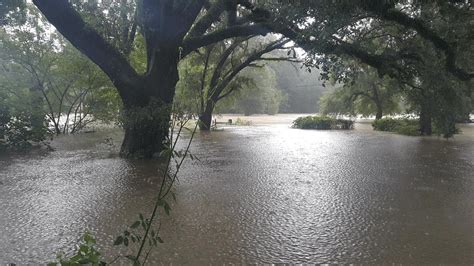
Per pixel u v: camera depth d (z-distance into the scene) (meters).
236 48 29.67
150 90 12.26
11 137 14.80
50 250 4.84
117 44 16.33
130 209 6.67
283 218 6.22
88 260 2.54
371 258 4.66
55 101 25.25
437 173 10.41
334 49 9.87
